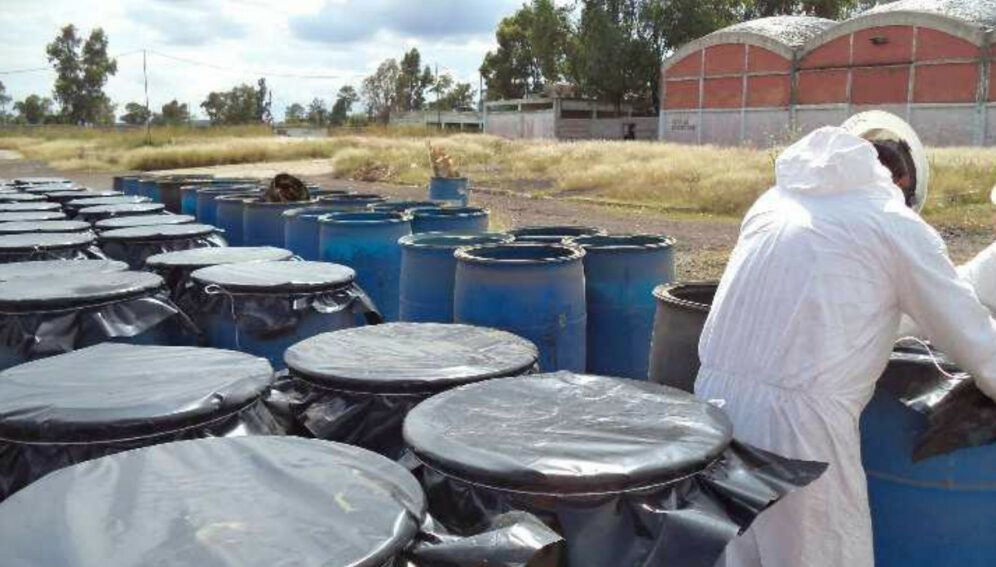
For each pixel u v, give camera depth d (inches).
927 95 1446.9
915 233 92.0
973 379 96.5
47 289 127.9
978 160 753.6
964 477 100.7
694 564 70.7
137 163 1413.6
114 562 55.4
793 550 97.3
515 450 74.4
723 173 805.2
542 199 835.4
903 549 105.0
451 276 178.9
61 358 103.3
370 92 3782.0
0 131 2541.8
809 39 1616.6
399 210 242.8
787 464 81.4
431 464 75.7
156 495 65.4
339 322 143.3
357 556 56.7
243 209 268.4
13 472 82.4
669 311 132.1
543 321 154.0
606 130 2156.7
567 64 2354.8
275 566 55.1
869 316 93.4
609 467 71.0
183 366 99.2
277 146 1561.3
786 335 95.4
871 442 105.1
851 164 95.2
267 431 93.0
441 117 2925.7
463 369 101.0
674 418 82.7
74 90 3796.8
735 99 1748.3
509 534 64.9
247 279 141.6
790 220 97.6
